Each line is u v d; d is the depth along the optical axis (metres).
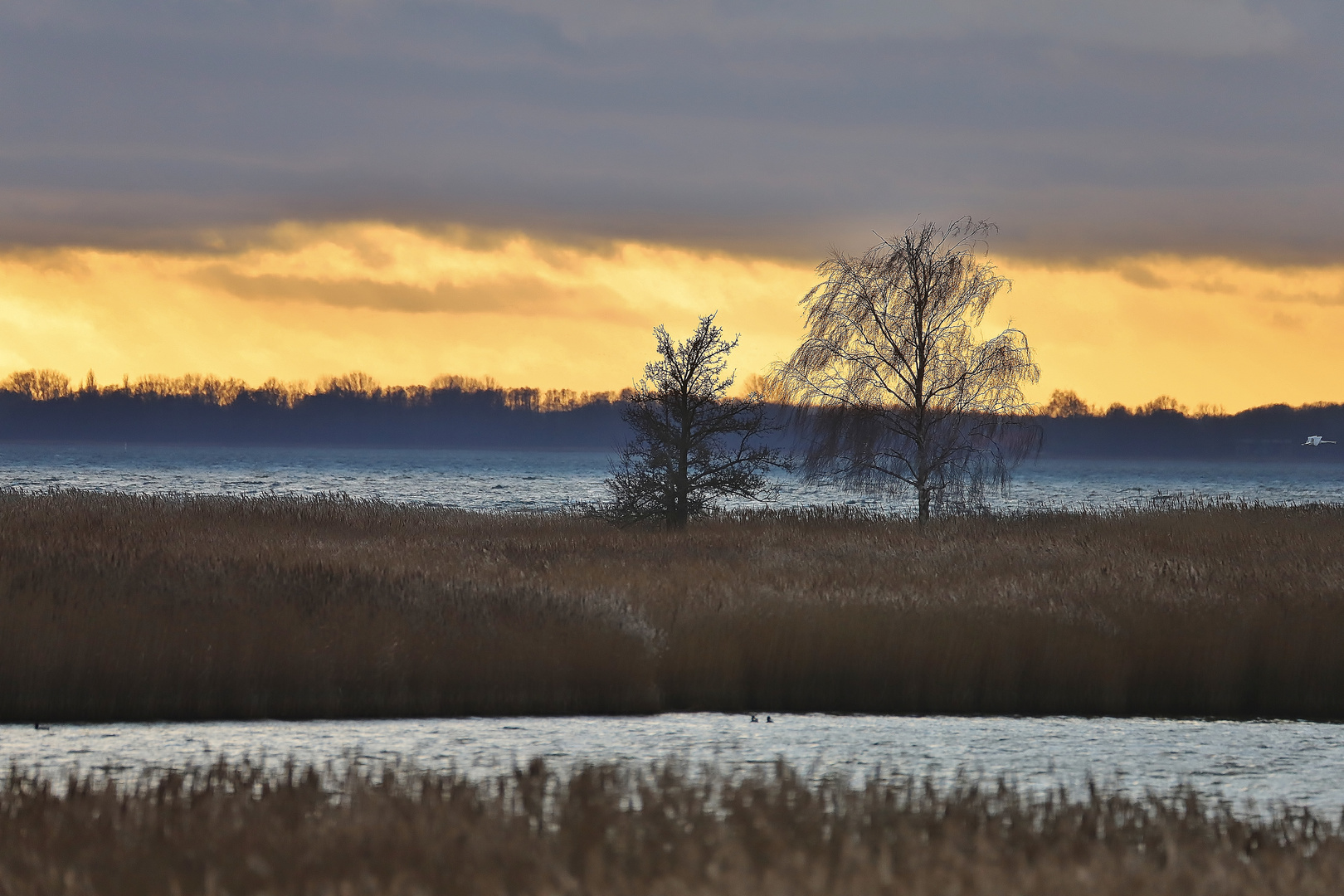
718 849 12.15
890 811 14.03
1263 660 28.44
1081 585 34.94
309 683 25.70
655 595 33.16
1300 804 18.27
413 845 12.32
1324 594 33.09
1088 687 28.11
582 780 14.90
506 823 13.13
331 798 15.06
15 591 27.58
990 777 19.98
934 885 11.15
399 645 26.41
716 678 27.70
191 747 21.70
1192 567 38.41
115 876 11.57
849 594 32.91
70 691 24.88
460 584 32.31
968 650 28.19
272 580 30.52
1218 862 11.95
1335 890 11.49
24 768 18.62
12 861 11.91
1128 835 13.34
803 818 13.48
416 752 21.50
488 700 26.34
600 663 26.75
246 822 13.14
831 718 26.67
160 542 39.81
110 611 26.44
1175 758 22.19
